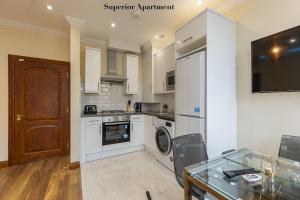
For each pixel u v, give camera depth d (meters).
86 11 2.62
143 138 3.79
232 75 2.28
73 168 2.80
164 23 3.02
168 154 2.81
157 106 4.16
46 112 3.24
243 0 2.22
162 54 3.56
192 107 2.26
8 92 2.92
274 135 1.91
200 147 1.62
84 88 3.54
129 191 2.12
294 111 1.74
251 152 1.58
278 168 1.21
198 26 2.18
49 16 2.77
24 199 1.92
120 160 3.18
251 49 2.04
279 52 1.77
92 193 2.07
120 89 4.19
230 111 2.25
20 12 2.64
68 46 3.44
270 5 1.94
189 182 1.18
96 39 3.78
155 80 3.85
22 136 3.02
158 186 2.24
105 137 3.31
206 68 2.06
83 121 3.07
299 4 1.70
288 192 0.96
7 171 2.67
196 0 2.35
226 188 1.00
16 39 2.99
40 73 3.18
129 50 4.03
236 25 2.32
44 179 2.41
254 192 0.96
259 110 2.06
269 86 1.87
